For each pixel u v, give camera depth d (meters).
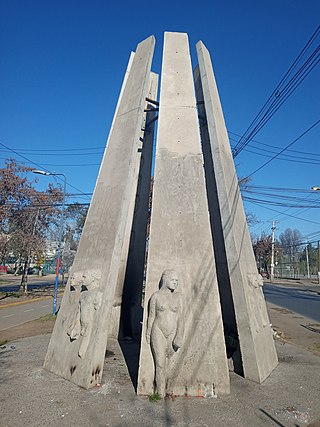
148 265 5.64
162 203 6.17
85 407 4.51
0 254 22.91
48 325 11.91
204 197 6.33
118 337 9.16
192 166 6.62
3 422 4.09
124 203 6.35
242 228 7.13
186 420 4.19
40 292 27.19
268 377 5.90
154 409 4.49
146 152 10.58
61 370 5.78
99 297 5.61
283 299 23.23
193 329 5.33
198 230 6.02
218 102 8.47
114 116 8.91
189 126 7.10
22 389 5.12
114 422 4.11
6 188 21.58
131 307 9.41
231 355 6.33
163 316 5.14
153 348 5.07
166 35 8.56
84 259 6.64
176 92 7.50
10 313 16.27
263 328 6.48
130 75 8.78
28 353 7.35
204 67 8.25
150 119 10.78
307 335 10.88
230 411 4.47
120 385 5.36
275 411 4.50
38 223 24.39
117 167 7.04
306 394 5.11
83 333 5.54
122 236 6.17
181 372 5.09
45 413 4.33
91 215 7.15
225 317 7.72
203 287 5.60
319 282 40.19
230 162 7.73
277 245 52.41
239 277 6.09
